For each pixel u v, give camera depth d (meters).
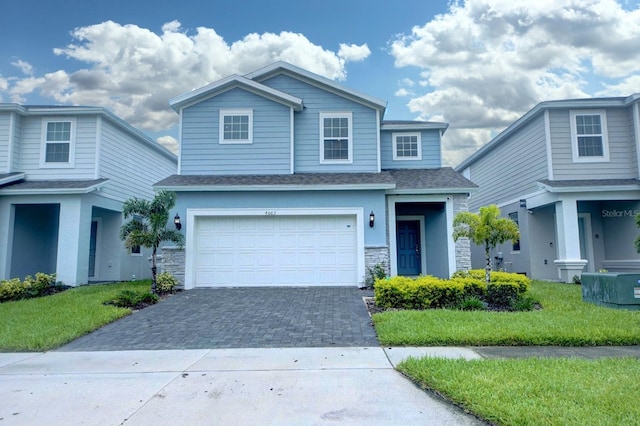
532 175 15.04
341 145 13.98
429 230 15.11
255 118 13.73
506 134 16.88
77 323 7.45
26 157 14.03
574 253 12.95
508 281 8.97
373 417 3.65
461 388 4.06
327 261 12.49
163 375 4.94
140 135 16.70
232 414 3.75
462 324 6.79
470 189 12.70
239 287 12.30
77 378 4.86
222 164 13.62
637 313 7.56
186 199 12.49
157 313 8.69
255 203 12.52
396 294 8.74
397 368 5.00
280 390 4.36
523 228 15.61
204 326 7.56
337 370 5.02
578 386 4.05
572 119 13.98
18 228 14.02
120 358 5.71
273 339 6.64
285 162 13.60
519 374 4.45
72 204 13.11
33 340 6.45
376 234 12.40
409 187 12.85
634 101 13.53
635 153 13.62
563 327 6.48
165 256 12.27
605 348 5.82
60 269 12.87
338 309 8.84
